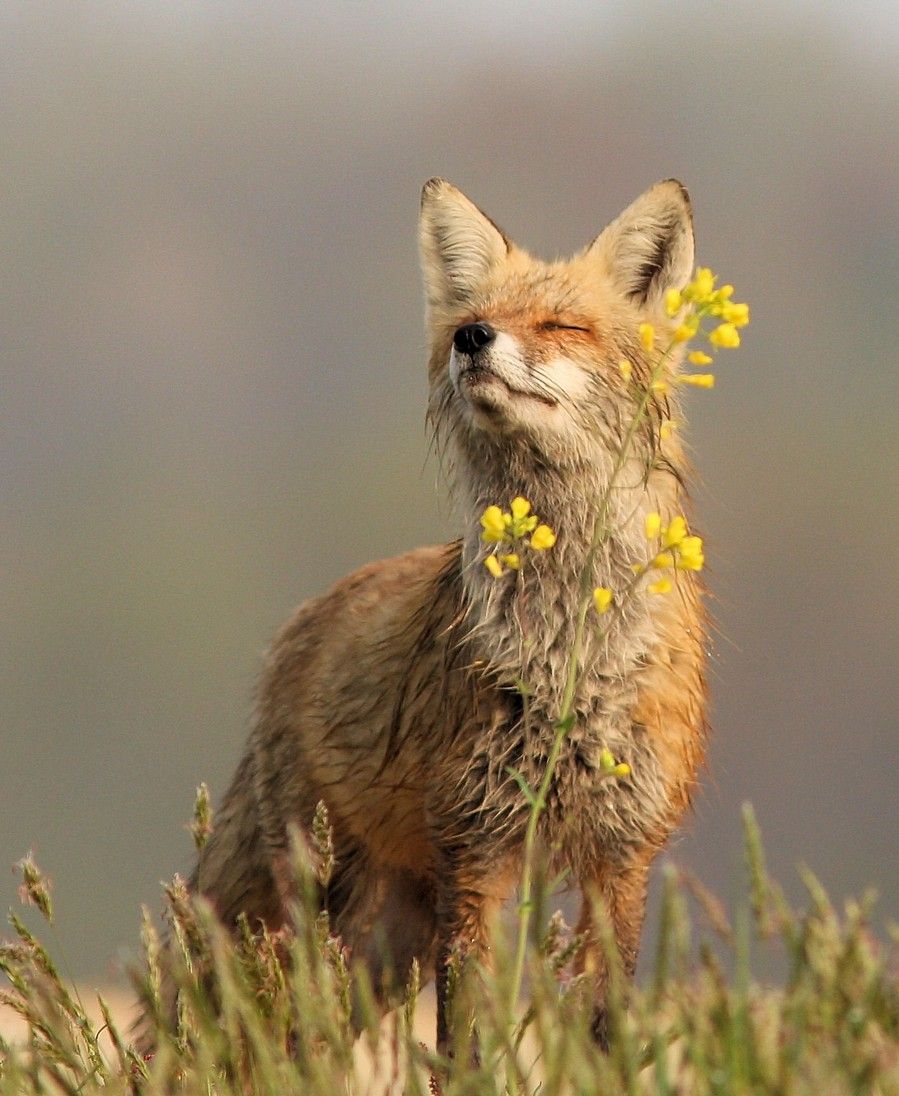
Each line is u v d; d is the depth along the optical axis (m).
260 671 12.48
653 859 10.20
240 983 7.04
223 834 12.20
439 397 10.97
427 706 10.42
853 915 5.58
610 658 9.90
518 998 6.45
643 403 8.17
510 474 10.19
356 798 11.08
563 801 9.98
